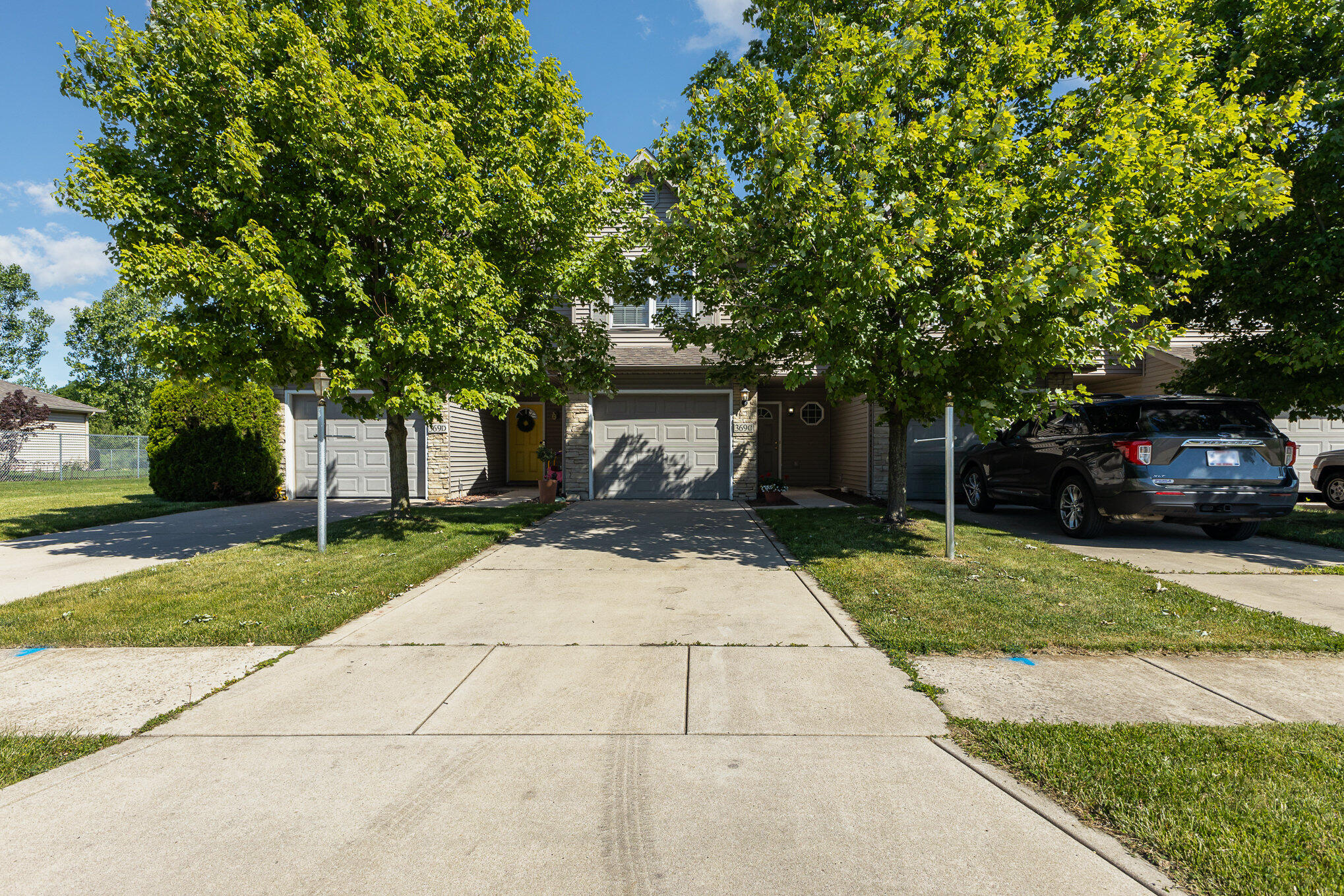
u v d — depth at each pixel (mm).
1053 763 2918
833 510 11555
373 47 7672
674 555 7793
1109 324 6609
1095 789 2713
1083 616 5074
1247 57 8625
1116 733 3211
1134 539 8836
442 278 7180
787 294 7324
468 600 5844
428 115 7586
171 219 7391
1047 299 6051
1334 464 11812
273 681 4023
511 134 8500
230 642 4719
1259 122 7461
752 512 11695
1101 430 8414
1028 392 7289
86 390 45375
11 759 3068
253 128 7395
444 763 3031
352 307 7859
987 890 2156
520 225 8094
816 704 3639
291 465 14766
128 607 5484
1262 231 8773
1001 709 3551
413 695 3805
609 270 8867
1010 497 10352
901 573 6488
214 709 3633
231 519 11336
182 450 13898
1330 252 7910
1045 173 6473
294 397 14789
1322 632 4707
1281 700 3648
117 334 45219
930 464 14039
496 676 4082
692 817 2586
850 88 6781
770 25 8477
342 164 7086
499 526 9547
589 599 5859
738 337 7594
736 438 13727
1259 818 2498
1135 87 7047
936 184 6680
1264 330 9891
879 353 7617
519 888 2180
